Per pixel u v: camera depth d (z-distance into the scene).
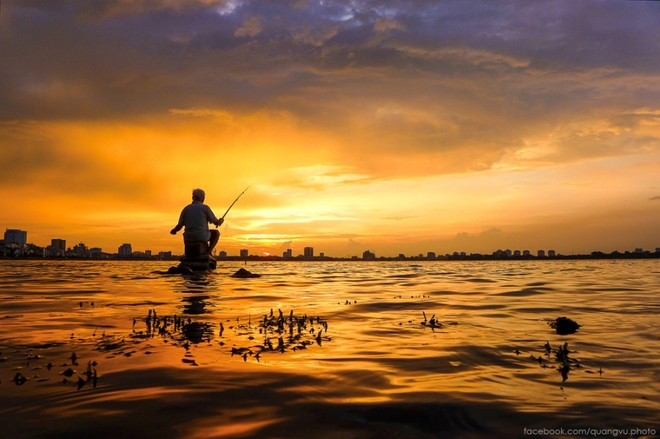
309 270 34.44
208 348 5.36
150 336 6.11
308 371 4.37
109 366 4.49
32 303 9.95
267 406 3.38
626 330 6.72
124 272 26.14
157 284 16.05
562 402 3.52
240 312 8.62
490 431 2.98
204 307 9.37
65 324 7.10
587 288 14.75
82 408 3.32
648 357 5.02
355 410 3.31
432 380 4.11
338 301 10.73
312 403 3.45
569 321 6.95
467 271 31.19
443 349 5.40
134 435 2.87
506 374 4.33
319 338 6.06
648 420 3.18
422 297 11.72
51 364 4.57
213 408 3.33
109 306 9.43
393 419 3.16
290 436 2.86
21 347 5.36
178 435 2.87
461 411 3.30
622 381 4.12
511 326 7.11
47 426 3.00
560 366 4.63
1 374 4.20
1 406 3.36
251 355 5.03
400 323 7.42
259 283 17.05
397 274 26.41
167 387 3.81
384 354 5.13
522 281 18.75
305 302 10.51
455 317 8.12
